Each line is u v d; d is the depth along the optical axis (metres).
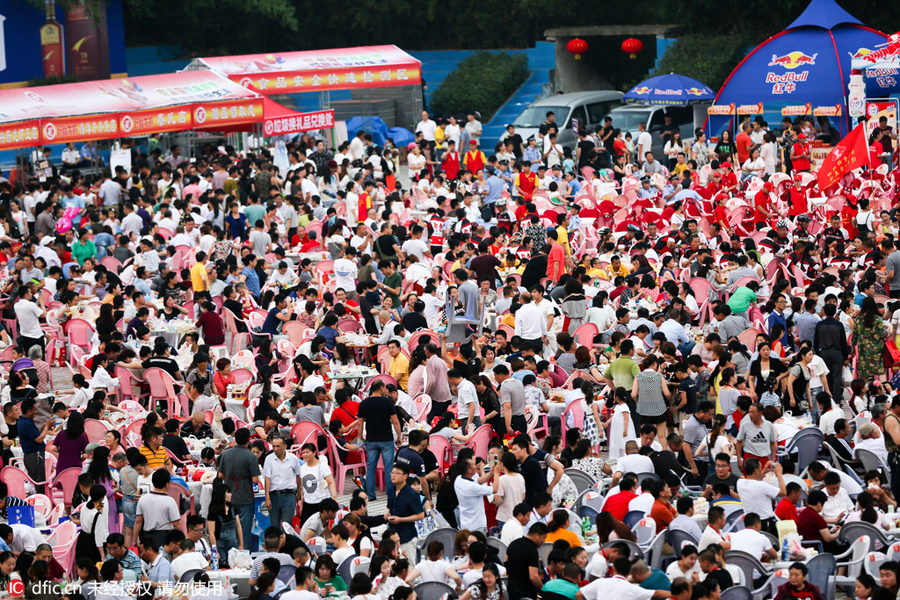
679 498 30.92
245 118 87.38
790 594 26.97
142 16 114.69
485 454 39.19
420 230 62.03
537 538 28.80
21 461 40.03
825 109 86.50
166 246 65.19
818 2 89.31
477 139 104.00
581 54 121.06
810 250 56.56
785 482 34.41
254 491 36.81
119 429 39.97
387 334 47.88
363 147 92.94
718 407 39.59
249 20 118.75
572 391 41.59
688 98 96.88
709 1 107.19
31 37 100.75
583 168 84.62
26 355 51.62
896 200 73.44
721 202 67.88
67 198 75.56
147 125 82.62
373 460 38.06
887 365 44.78
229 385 43.16
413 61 100.31
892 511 33.16
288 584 29.17
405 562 28.03
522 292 47.91
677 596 25.86
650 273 55.12
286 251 67.94
